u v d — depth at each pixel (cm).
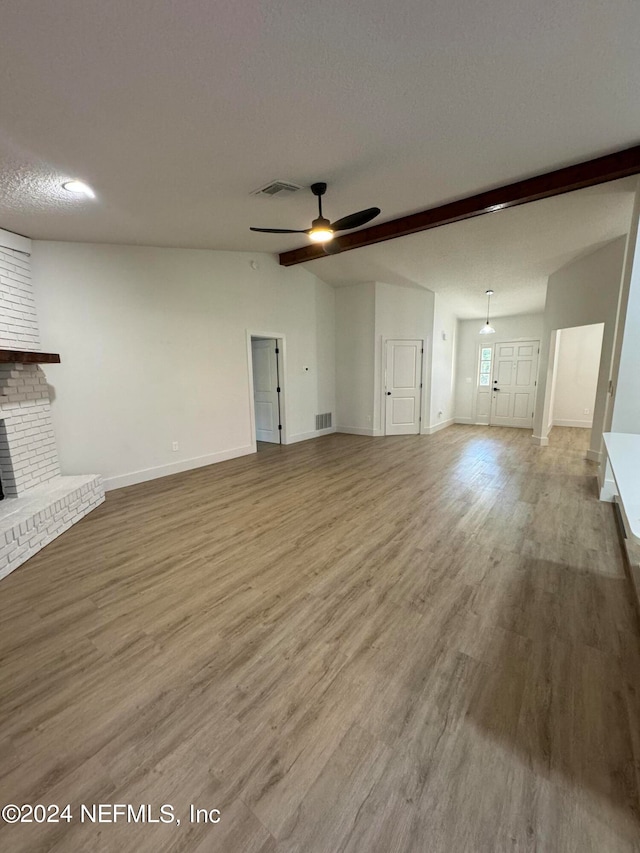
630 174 276
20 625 205
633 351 335
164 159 234
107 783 127
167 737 142
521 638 190
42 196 268
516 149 256
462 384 896
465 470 488
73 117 184
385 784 125
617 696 156
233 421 558
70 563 270
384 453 587
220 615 211
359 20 141
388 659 178
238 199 308
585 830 111
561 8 140
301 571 254
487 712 150
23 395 334
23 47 139
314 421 720
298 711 152
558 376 790
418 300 705
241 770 130
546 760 131
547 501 376
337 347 745
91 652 185
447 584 237
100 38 138
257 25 139
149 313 450
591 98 199
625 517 146
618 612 209
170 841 111
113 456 429
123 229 359
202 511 362
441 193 329
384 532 311
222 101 184
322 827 113
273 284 600
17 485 323
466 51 161
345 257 583
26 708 155
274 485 436
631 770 127
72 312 388
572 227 419
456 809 117
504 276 581
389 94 188
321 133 221
